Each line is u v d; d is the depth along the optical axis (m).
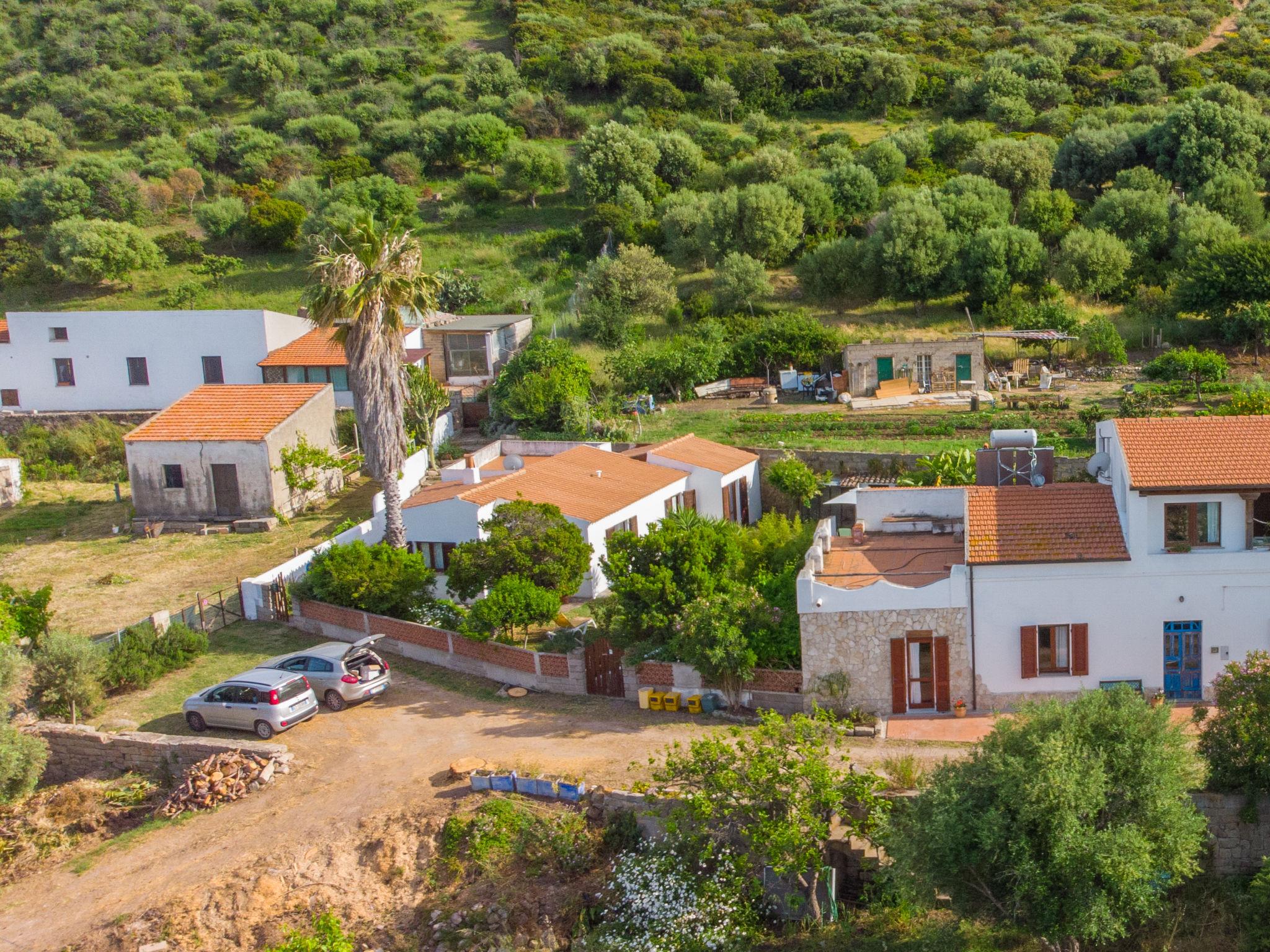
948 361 56.19
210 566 43.28
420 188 94.12
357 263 36.25
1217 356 51.12
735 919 21.86
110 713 32.12
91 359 60.91
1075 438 46.91
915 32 122.00
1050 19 126.44
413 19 133.38
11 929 23.86
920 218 65.50
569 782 25.59
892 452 46.91
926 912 22.31
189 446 47.69
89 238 80.06
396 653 35.38
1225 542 26.70
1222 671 27.00
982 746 20.58
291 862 24.80
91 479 56.03
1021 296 64.62
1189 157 75.69
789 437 51.00
